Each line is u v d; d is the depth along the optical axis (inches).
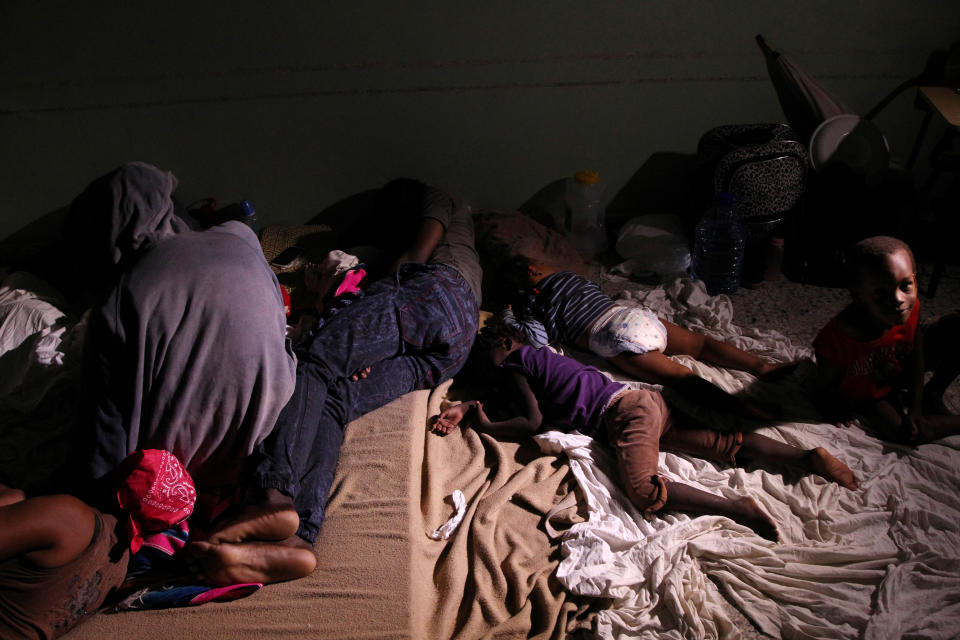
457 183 152.6
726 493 92.4
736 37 140.7
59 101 137.6
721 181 131.9
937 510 89.4
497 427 100.0
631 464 91.2
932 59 136.4
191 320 77.6
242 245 84.4
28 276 127.8
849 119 130.0
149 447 78.7
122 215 81.3
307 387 91.3
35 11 129.5
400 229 132.3
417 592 78.7
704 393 102.3
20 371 108.7
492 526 88.2
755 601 80.4
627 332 107.8
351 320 102.1
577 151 150.2
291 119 143.1
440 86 141.6
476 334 113.8
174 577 78.4
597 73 142.4
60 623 71.5
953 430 97.9
